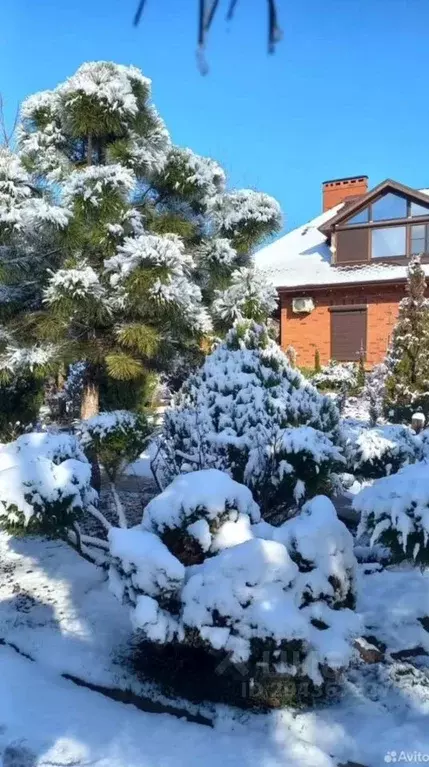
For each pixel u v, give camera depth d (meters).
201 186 7.12
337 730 3.05
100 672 3.61
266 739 2.99
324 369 17.36
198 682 3.45
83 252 6.31
